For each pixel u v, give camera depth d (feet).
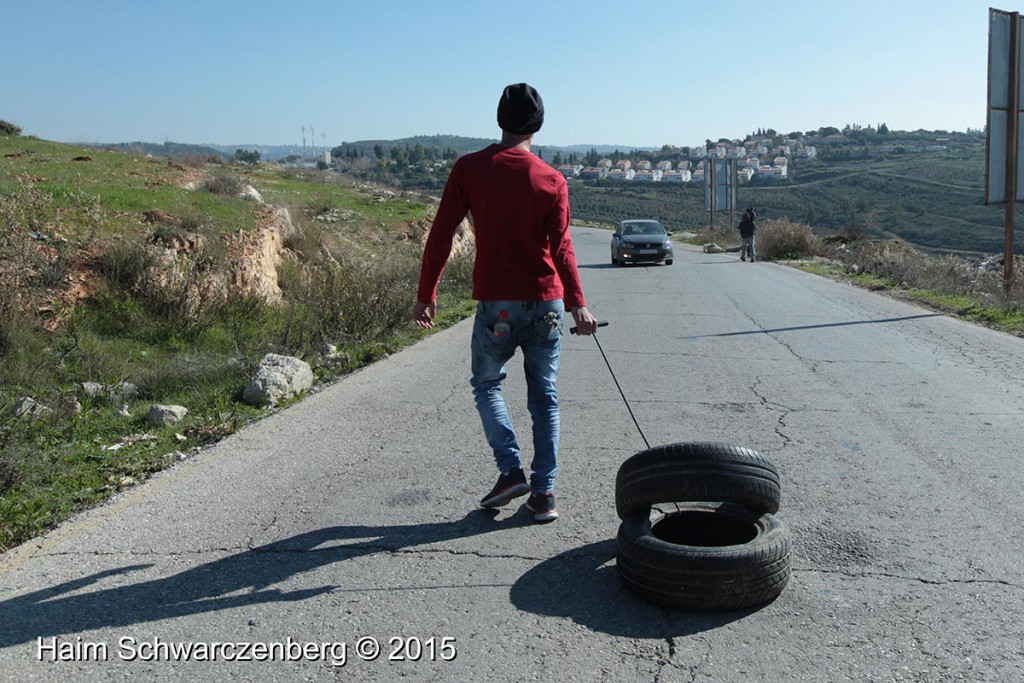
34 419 20.77
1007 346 33.73
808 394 24.89
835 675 9.48
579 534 13.74
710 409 23.00
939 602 11.26
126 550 13.24
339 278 42.55
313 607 11.26
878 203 407.44
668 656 9.93
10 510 15.05
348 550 13.14
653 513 12.66
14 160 54.95
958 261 60.64
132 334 30.76
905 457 18.13
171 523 14.37
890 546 13.16
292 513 14.82
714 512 12.47
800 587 11.73
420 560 12.75
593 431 20.62
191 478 16.93
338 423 21.44
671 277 71.92
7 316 26.91
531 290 13.51
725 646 10.14
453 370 29.17
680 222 358.64
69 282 31.48
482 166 13.34
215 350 31.14
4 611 11.23
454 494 15.76
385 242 67.31
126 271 32.99
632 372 28.60
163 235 37.93
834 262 90.48
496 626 10.71
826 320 42.24
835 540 13.42
